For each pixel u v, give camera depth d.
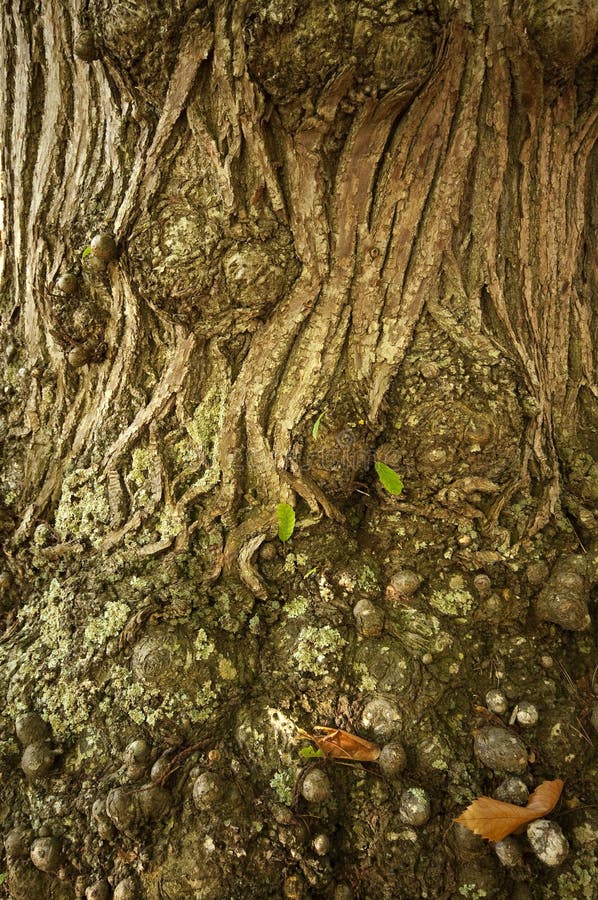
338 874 1.53
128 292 1.93
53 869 1.50
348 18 1.49
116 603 1.78
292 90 1.63
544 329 1.98
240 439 1.93
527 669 1.73
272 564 1.88
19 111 2.10
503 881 1.48
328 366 1.89
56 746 1.67
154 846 1.48
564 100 1.79
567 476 1.99
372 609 1.73
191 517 1.95
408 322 1.86
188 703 1.64
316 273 1.83
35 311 2.19
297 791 1.53
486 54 1.64
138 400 2.03
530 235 1.90
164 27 1.60
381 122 1.70
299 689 1.68
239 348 1.92
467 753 1.60
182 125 1.75
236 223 1.77
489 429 1.77
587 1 1.51
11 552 2.13
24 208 2.14
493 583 1.83
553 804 1.50
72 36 1.86
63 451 2.15
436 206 1.81
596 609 1.84
